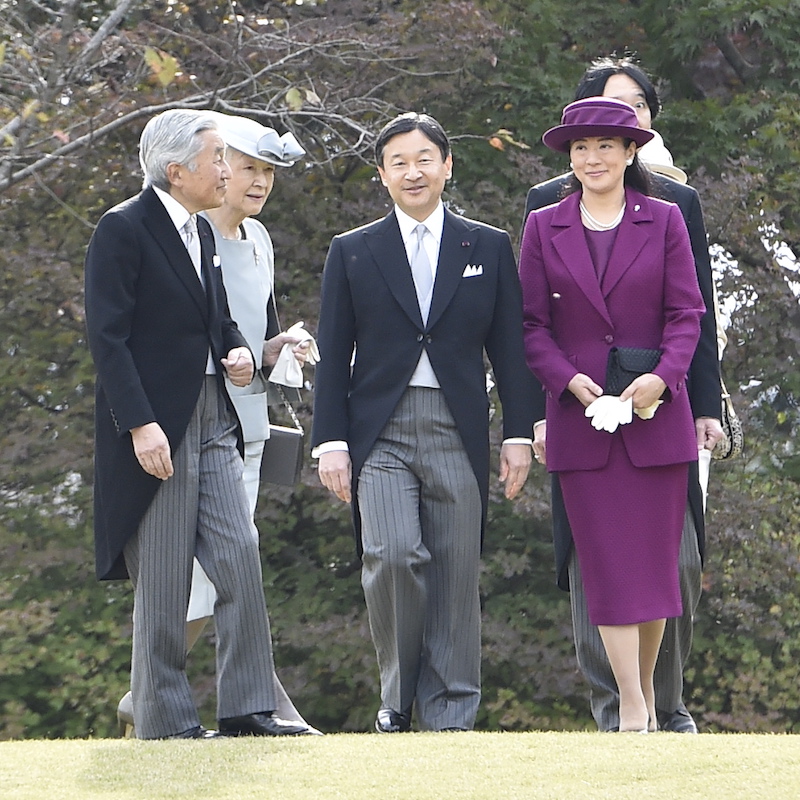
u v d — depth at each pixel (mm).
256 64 46656
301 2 49438
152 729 19469
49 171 45375
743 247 53094
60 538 50844
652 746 17172
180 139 19828
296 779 15438
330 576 52031
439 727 21250
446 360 21500
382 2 50406
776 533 52156
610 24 56719
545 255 21422
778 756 16312
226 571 19656
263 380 22516
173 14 46875
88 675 51719
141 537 19578
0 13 41812
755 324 52906
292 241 49812
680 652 22891
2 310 50781
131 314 19531
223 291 20516
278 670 49438
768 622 51250
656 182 22328
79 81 43344
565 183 22422
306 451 47781
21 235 50594
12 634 49906
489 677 51688
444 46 48344
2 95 40969
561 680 49125
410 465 21547
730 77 58562
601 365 20812
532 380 21656
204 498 19875
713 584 50750
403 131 21766
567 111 21219
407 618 21328
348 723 50781
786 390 54188
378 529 21266
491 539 51594
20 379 50969
